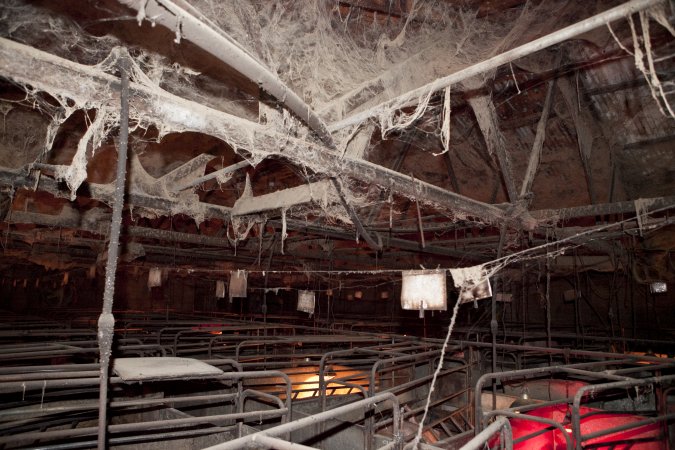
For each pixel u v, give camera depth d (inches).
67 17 93.8
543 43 79.4
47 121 148.1
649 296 413.1
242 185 257.0
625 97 202.4
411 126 226.4
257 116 158.6
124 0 65.7
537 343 354.9
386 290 629.9
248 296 636.7
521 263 340.5
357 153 147.9
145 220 326.0
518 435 225.3
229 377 130.0
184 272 454.3
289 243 354.6
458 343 243.1
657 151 222.5
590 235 252.8
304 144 122.5
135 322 298.4
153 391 188.4
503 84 211.3
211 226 347.3
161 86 134.1
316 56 139.1
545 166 256.7
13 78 78.9
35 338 266.2
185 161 209.8
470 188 289.6
